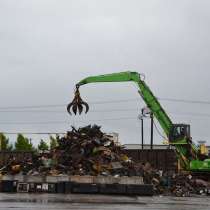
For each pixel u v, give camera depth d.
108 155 53.12
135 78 56.84
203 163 55.16
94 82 55.72
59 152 53.66
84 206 30.83
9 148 96.50
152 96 57.12
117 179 48.56
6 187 47.59
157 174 55.59
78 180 48.56
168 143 56.34
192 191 52.78
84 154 53.09
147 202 36.59
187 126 56.22
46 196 40.84
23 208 27.97
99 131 56.19
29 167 51.94
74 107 52.22
